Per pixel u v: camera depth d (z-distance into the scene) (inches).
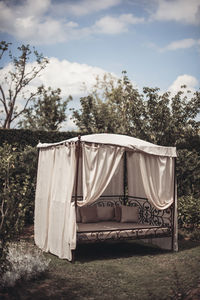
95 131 554.6
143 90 442.0
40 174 264.2
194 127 441.7
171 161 256.1
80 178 296.4
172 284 166.7
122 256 232.7
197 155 380.2
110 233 228.1
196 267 196.1
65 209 220.1
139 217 289.4
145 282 172.6
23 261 189.9
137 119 451.5
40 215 254.7
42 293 155.7
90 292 158.2
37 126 729.6
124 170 316.2
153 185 251.1
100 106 573.0
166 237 257.8
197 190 362.9
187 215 315.0
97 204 302.0
